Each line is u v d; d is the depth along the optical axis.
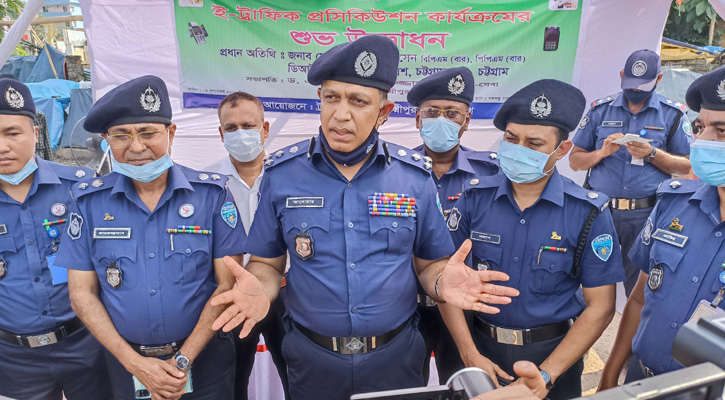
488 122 4.18
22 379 2.29
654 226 1.86
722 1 2.91
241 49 3.95
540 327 1.96
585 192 1.95
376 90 1.63
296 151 1.91
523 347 1.98
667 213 1.82
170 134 1.99
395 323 1.81
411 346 1.88
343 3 3.88
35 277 2.19
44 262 2.21
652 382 0.63
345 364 1.78
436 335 2.67
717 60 10.03
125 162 1.86
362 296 1.75
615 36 4.02
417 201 1.85
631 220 3.71
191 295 1.98
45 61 12.51
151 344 1.96
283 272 2.03
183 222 1.99
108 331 1.91
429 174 1.93
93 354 2.33
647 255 1.89
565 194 1.95
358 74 1.57
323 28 3.92
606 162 3.78
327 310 1.77
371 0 3.88
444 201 2.77
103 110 1.77
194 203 2.03
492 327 2.04
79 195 1.96
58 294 2.23
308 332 1.84
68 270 1.97
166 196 1.99
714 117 1.61
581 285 2.00
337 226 1.77
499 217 2.04
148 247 1.94
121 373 2.03
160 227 1.98
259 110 2.95
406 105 4.14
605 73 4.11
